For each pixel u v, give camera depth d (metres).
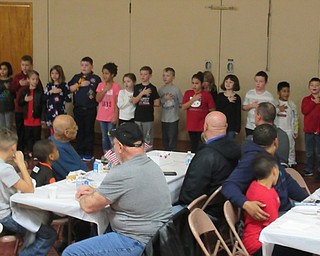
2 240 3.62
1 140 3.60
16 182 3.57
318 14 7.75
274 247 3.31
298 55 7.89
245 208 3.37
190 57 8.46
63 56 9.12
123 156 3.26
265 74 7.53
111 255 3.16
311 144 7.35
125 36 8.79
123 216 3.21
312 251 2.83
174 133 8.09
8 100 8.38
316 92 7.29
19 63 9.22
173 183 4.20
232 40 8.21
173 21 8.50
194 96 7.73
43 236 3.63
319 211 3.26
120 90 8.04
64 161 4.39
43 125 8.25
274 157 3.66
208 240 3.75
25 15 9.17
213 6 8.25
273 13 7.96
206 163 3.90
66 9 9.03
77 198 3.45
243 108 7.56
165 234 3.05
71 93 8.44
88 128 8.23
